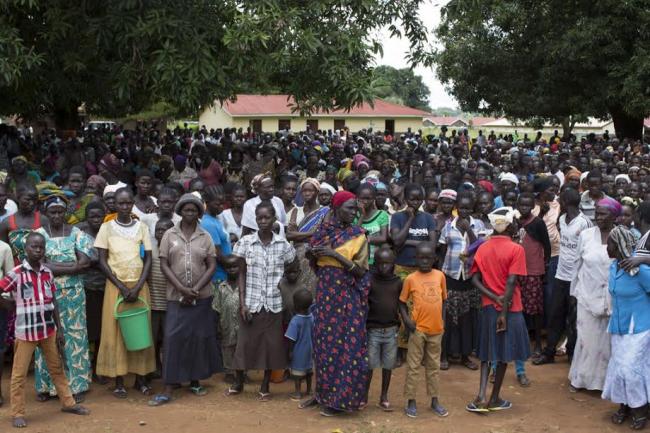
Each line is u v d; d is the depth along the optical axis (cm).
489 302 604
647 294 565
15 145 1689
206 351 635
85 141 2022
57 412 591
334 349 579
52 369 578
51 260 604
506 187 880
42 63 1064
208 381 686
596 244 636
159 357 689
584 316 643
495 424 577
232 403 620
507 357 597
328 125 4591
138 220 648
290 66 1041
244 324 624
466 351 733
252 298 618
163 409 602
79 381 612
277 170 1329
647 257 561
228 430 554
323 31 995
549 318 746
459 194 728
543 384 683
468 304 727
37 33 992
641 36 2236
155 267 657
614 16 2252
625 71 2189
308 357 628
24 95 1309
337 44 997
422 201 744
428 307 588
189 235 625
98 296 658
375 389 670
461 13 1070
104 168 1312
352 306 580
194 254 621
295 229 743
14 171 904
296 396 634
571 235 721
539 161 1287
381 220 722
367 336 603
